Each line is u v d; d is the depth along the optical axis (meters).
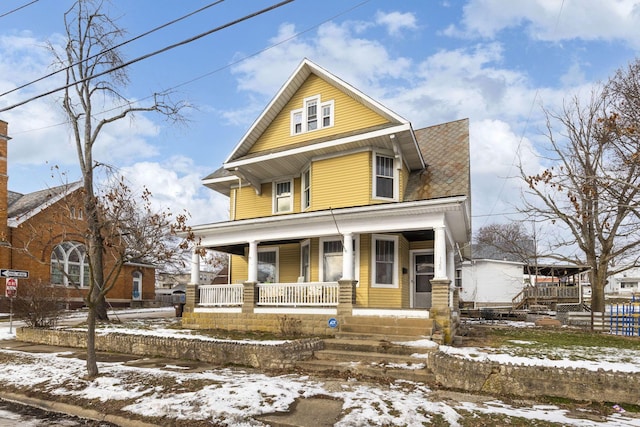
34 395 7.92
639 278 63.91
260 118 17.25
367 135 14.46
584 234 20.72
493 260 40.59
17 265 26.69
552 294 33.88
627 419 6.05
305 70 16.73
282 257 17.59
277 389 7.36
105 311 20.80
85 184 16.28
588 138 18.92
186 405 6.72
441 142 17.88
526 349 10.48
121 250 9.30
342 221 13.52
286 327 13.59
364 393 7.18
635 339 13.37
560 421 5.87
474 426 5.69
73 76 20.62
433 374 8.22
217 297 15.76
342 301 12.95
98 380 8.34
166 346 11.13
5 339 15.46
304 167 16.94
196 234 16.03
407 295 15.67
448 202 11.90
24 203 30.19
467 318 25.84
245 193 19.38
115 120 20.97
